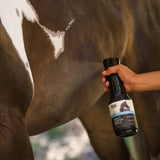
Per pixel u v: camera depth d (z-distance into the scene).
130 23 2.85
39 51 2.09
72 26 2.28
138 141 3.21
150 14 2.98
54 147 5.17
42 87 2.17
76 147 5.10
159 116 3.10
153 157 3.22
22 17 1.98
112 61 2.10
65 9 2.26
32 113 2.22
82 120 3.24
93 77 2.46
